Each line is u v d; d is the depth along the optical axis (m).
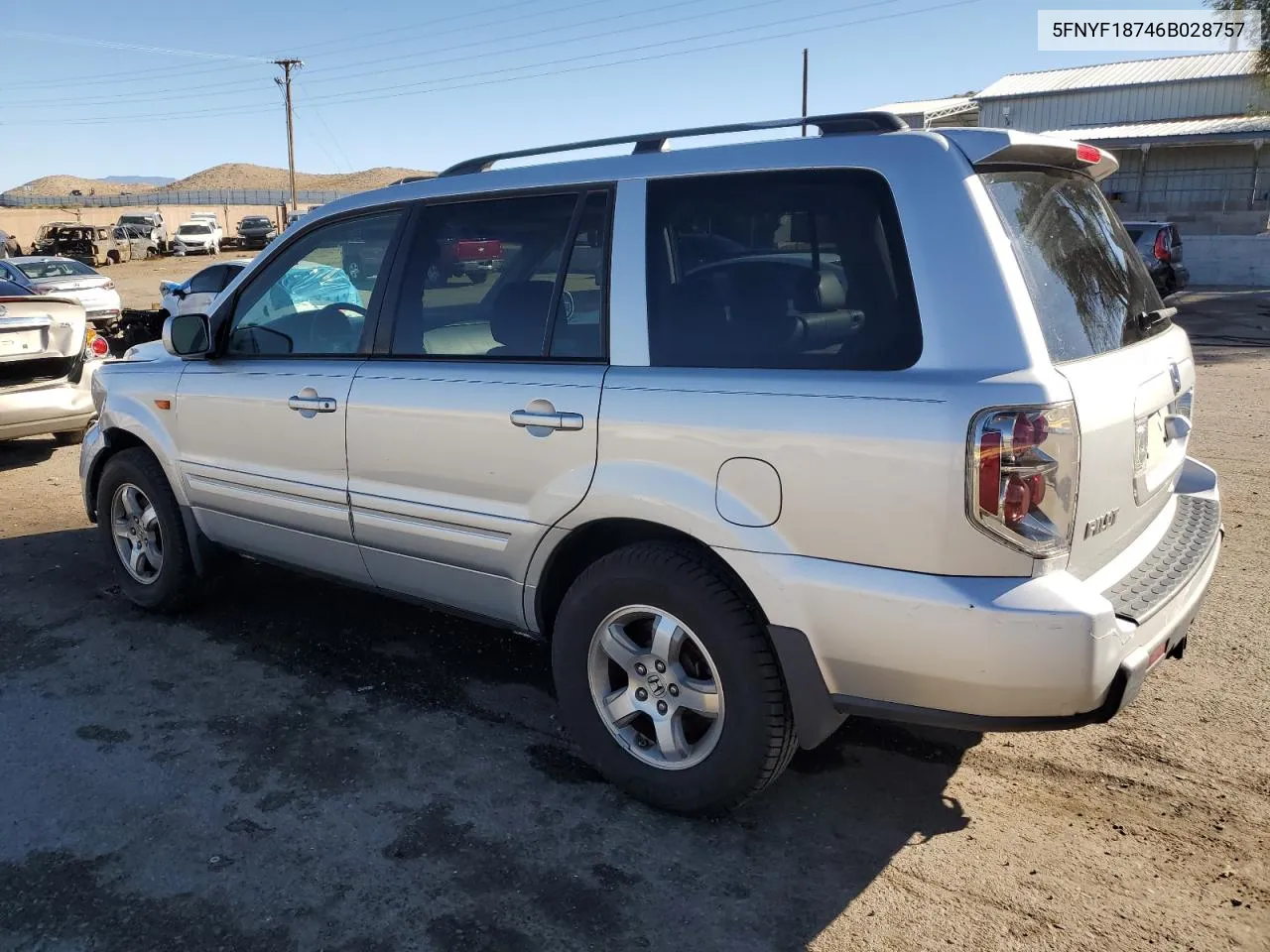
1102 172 3.57
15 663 4.43
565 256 3.38
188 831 3.19
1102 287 3.16
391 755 3.65
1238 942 2.66
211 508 4.55
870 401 2.67
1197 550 3.20
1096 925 2.73
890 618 2.66
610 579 3.19
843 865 3.01
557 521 3.29
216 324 4.50
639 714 3.31
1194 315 17.33
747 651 2.95
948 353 2.64
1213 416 8.99
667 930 2.74
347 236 4.12
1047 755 3.59
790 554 2.81
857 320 2.78
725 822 3.22
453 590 3.74
